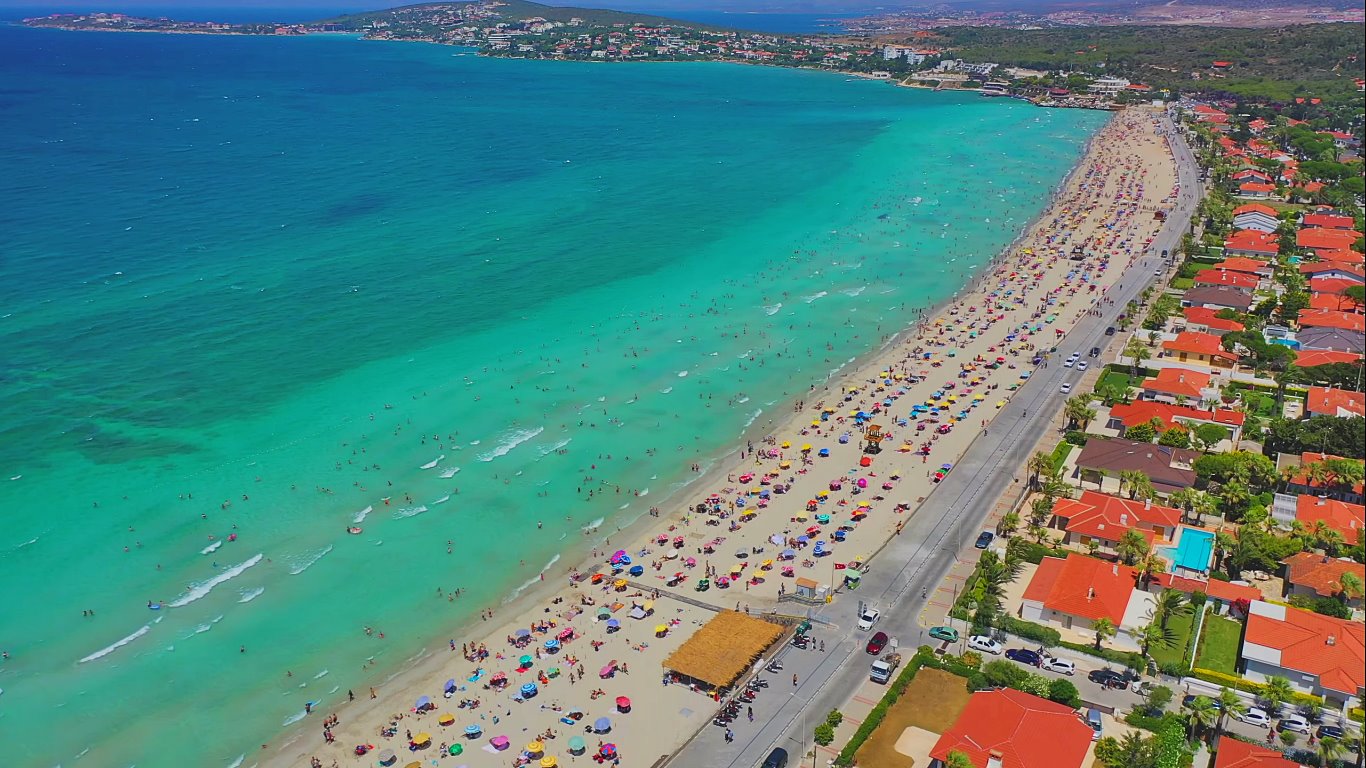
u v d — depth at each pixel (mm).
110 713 86688
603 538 114188
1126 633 89188
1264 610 90438
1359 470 113000
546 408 147000
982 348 169625
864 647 91062
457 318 183875
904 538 110125
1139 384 150000
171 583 104812
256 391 149875
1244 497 110688
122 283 195125
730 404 149500
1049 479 116750
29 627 97250
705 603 100188
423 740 81500
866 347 172125
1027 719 73875
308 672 92188
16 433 134000
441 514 118938
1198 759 75750
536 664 91875
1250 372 153625
